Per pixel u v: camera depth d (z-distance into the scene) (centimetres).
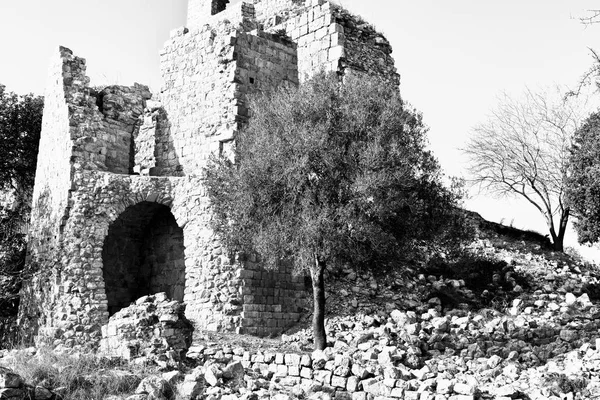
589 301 2578
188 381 1471
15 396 1305
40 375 1412
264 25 3512
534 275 2988
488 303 2727
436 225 2494
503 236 3712
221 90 2928
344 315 2620
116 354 1769
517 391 1386
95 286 2714
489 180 4312
